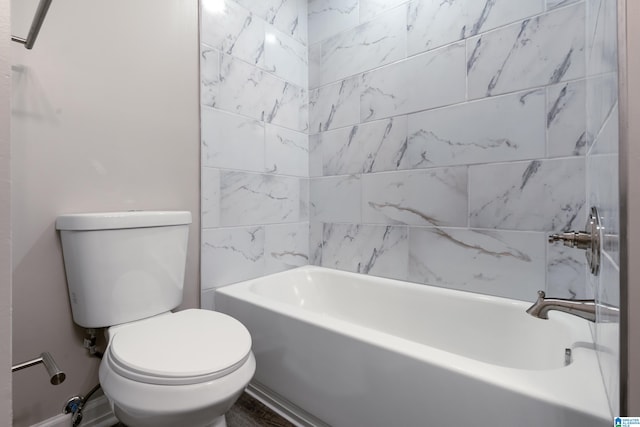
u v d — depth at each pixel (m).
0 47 0.34
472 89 1.37
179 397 0.72
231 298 1.40
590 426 0.61
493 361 1.24
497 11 1.30
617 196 0.42
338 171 1.85
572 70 1.15
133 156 1.22
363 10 1.72
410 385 0.85
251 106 1.65
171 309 1.19
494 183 1.33
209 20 1.46
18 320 0.97
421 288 1.47
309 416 1.13
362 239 1.75
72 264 1.01
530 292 1.25
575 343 0.91
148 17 1.26
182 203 1.38
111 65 1.16
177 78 1.35
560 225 1.19
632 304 0.39
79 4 1.08
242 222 1.62
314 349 1.08
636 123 0.38
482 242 1.36
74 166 1.07
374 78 1.68
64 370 1.05
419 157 1.53
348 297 1.72
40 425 1.01
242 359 0.83
